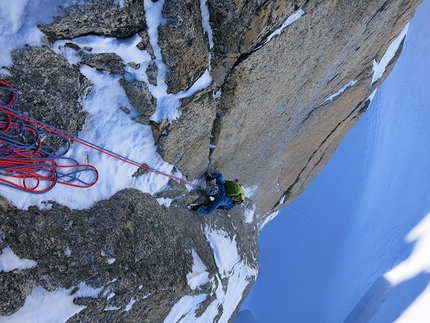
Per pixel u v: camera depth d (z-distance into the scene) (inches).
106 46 97.0
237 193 184.2
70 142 108.1
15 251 86.5
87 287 98.0
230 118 152.2
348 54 198.2
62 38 91.8
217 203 183.2
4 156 89.7
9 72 87.2
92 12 86.8
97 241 105.0
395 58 285.6
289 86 171.6
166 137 131.7
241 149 197.9
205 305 175.6
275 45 130.1
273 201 355.9
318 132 285.6
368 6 162.6
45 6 83.1
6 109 86.7
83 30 91.9
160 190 148.9
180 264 141.8
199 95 127.7
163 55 106.6
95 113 114.2
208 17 106.9
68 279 94.3
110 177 122.0
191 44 106.0
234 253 220.5
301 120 236.7
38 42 88.2
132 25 95.0
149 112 119.9
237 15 106.5
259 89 149.0
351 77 239.6
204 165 176.9
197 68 116.5
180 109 126.0
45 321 88.0
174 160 150.0
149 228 129.6
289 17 122.1
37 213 95.5
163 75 112.3
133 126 124.8
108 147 119.6
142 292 115.3
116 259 107.8
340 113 285.0
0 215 87.0
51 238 95.0
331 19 146.5
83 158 112.3
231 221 245.9
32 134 96.1
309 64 168.1
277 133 221.8
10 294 82.7
